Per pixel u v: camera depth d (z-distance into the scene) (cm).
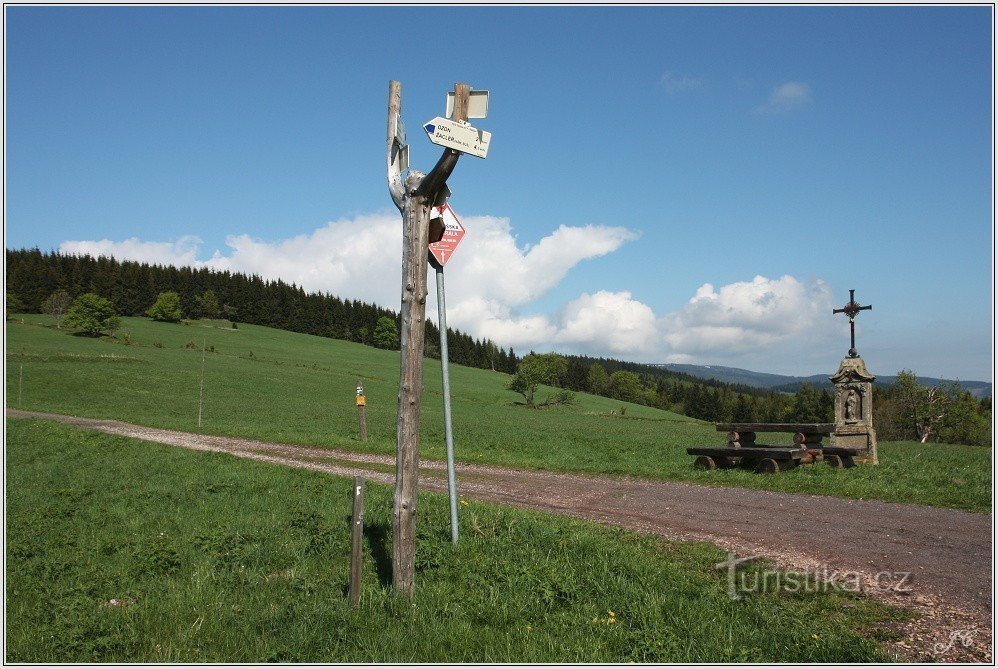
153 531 1031
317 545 889
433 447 2177
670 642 571
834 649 546
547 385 12362
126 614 670
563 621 626
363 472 1781
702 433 4438
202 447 2378
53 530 1052
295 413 5247
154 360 8488
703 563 789
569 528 950
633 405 11144
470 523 961
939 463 1697
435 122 621
